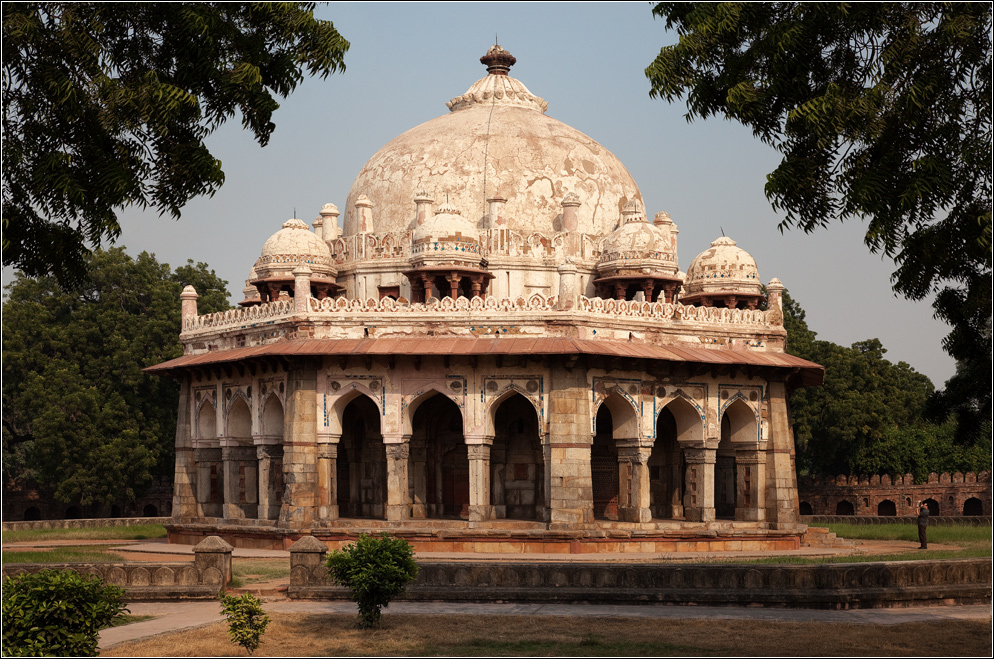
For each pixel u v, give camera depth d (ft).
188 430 118.21
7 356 172.45
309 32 66.74
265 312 108.99
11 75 61.93
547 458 99.60
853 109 61.57
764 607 67.26
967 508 182.19
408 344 101.14
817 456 186.80
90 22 62.90
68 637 54.90
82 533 133.39
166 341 177.37
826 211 65.41
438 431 112.88
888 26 63.10
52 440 164.66
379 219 119.96
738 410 111.24
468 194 117.19
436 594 69.36
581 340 100.58
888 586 69.15
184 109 64.85
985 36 61.31
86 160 63.87
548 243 115.24
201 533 111.75
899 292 67.26
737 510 111.24
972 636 58.59
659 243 112.57
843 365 186.50
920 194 60.95
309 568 71.82
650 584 68.80
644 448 104.01
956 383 79.15
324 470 102.53
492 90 128.57
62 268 66.64
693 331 109.19
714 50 66.49
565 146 121.49
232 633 57.62
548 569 69.56
